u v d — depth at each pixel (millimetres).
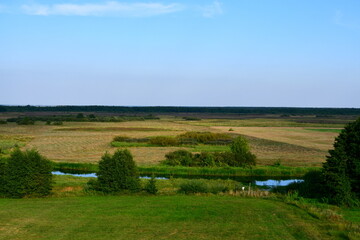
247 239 18609
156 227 20406
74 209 24391
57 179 39656
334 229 20719
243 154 53719
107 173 31391
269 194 32406
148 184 32125
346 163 30641
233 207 25594
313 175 36156
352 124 31906
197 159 54062
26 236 18516
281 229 20438
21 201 27516
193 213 23578
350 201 29469
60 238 18281
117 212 23594
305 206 26578
